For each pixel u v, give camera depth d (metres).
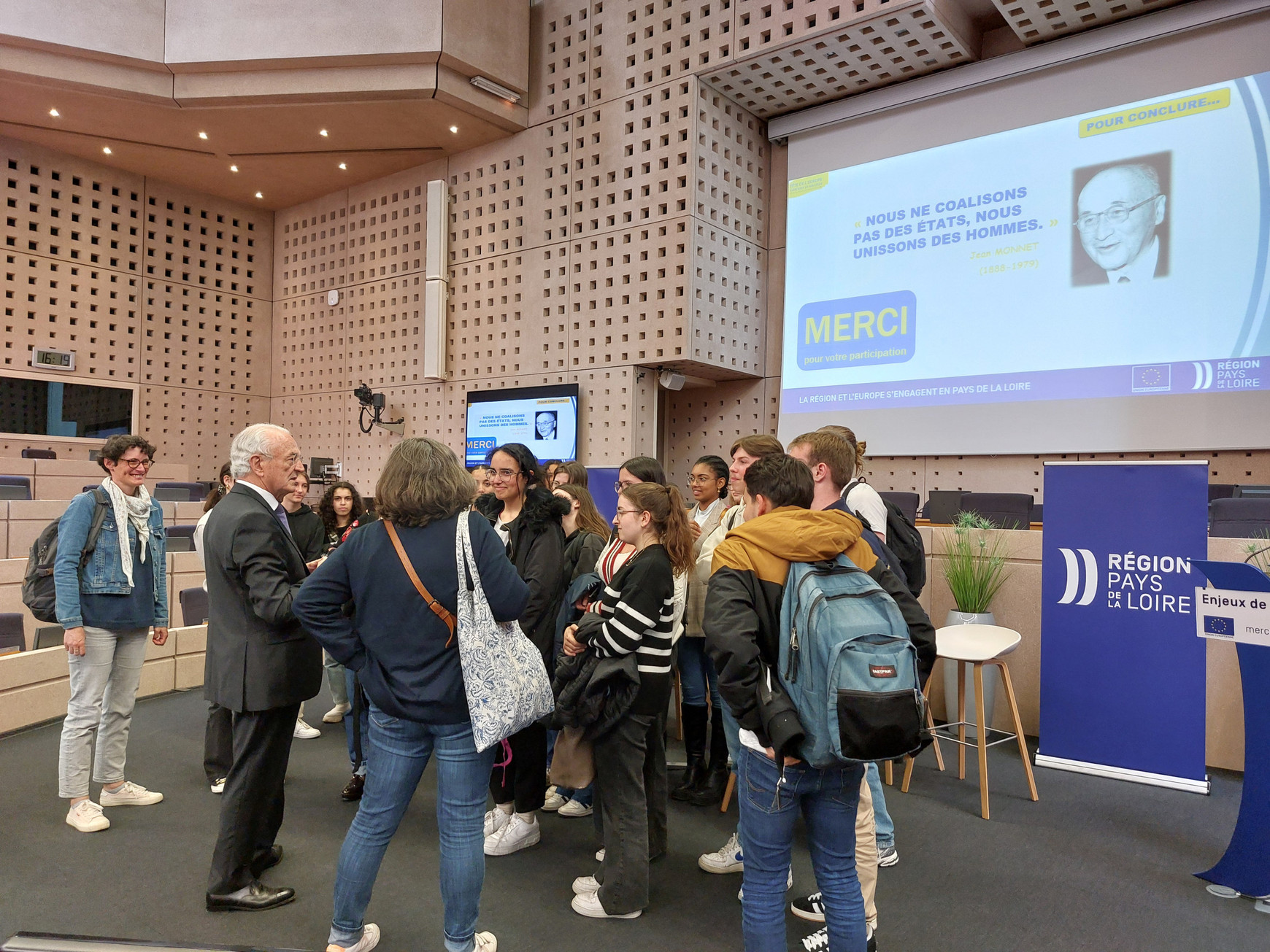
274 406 12.04
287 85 8.38
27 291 9.89
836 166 8.08
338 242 11.21
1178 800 3.35
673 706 4.82
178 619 5.62
